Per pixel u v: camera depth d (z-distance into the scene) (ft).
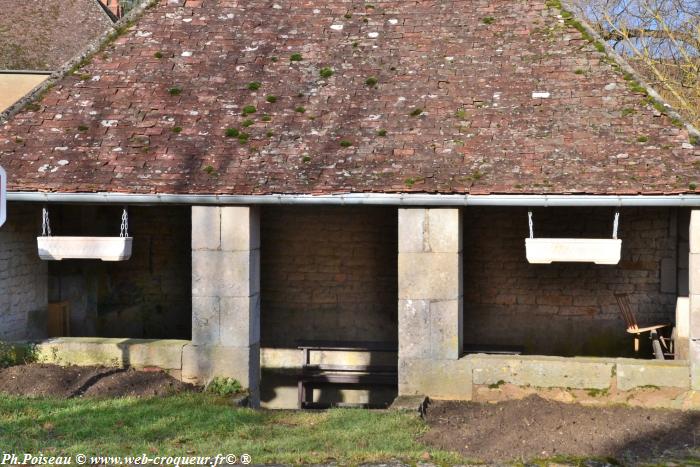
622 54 57.93
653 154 25.88
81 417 23.22
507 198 25.05
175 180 26.96
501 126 27.84
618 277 33.22
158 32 33.50
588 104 28.22
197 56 32.27
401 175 26.23
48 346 28.58
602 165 25.71
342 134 28.22
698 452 20.80
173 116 29.68
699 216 24.75
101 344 28.43
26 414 23.32
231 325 27.43
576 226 33.42
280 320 36.01
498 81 29.76
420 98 29.37
